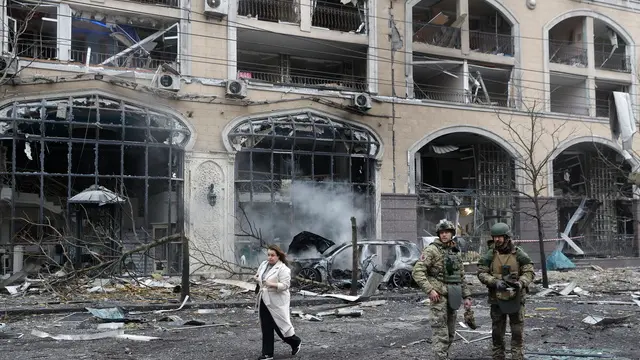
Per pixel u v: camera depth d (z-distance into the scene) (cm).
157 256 2203
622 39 3316
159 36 2392
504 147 2861
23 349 963
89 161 2647
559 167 3459
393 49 2652
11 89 1988
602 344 999
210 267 2206
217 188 2267
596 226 3266
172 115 2216
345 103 2527
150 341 1029
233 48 2367
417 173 2727
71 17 2194
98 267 1719
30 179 2427
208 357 898
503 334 790
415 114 2669
